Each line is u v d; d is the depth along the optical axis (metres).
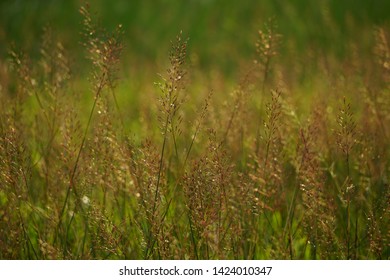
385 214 5.24
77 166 5.59
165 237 4.97
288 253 5.14
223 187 4.95
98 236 5.12
